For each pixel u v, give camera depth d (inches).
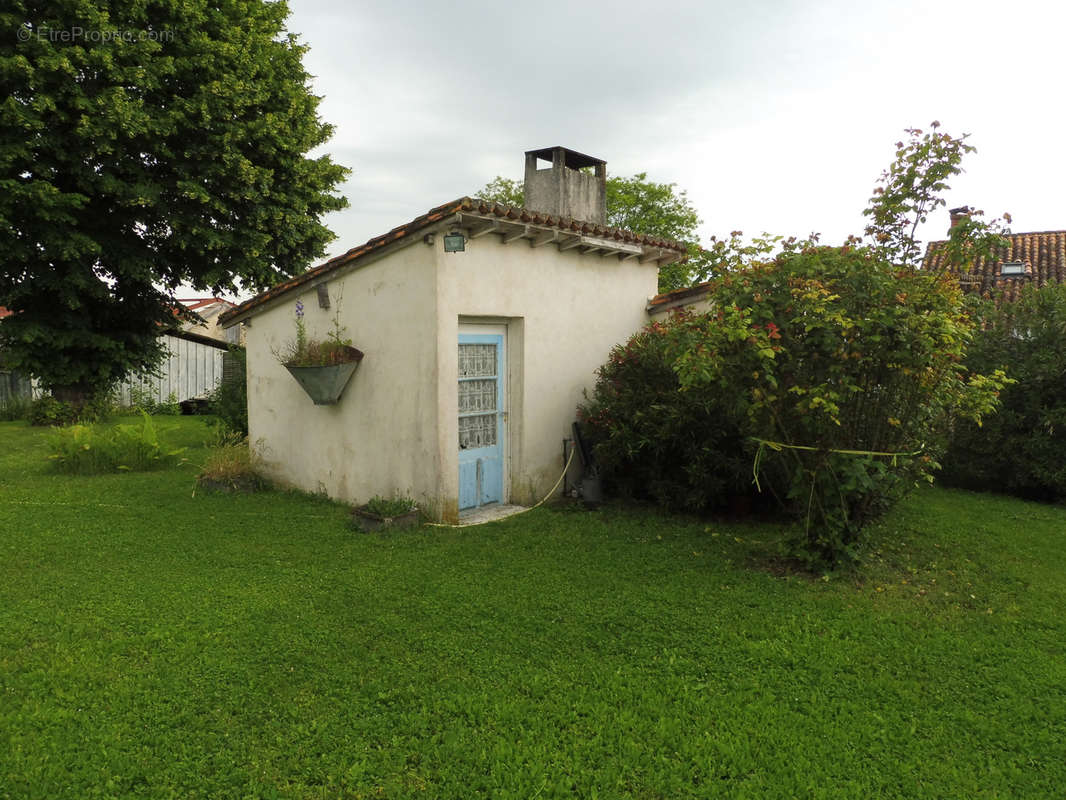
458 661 157.2
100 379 634.2
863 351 200.1
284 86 597.9
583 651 162.9
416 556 232.7
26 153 467.5
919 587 207.6
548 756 122.0
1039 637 173.0
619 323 358.0
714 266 220.5
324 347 291.3
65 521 276.8
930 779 117.1
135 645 163.8
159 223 578.2
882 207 210.7
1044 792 114.1
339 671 151.9
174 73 521.3
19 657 157.5
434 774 117.1
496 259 288.4
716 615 183.8
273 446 345.1
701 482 280.1
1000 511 315.0
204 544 246.2
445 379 267.1
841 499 211.8
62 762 118.8
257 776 116.4
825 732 129.8
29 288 533.6
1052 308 356.8
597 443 312.2
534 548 242.8
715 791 112.9
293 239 642.2
